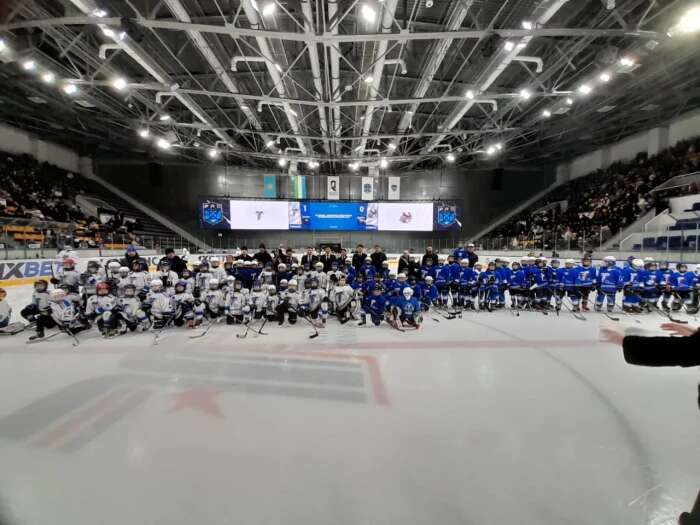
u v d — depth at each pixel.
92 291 7.33
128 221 24.12
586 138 22.14
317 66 11.11
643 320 7.98
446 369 4.61
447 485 2.34
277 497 2.23
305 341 6.01
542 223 24.02
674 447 2.78
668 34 9.24
